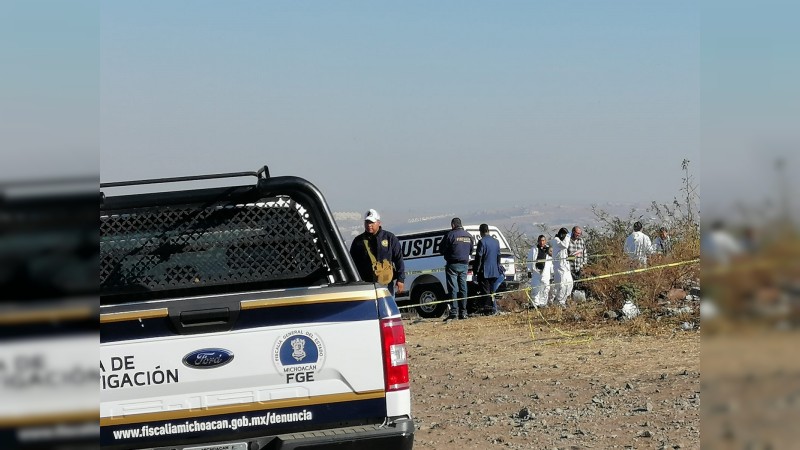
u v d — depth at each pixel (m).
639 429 8.41
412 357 15.59
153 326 5.19
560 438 8.30
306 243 5.95
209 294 5.89
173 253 5.87
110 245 5.82
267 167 5.82
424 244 25.55
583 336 15.70
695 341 13.78
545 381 11.77
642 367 12.07
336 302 5.34
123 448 5.18
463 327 19.69
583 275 19.30
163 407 5.20
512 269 25.28
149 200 5.81
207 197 5.87
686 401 9.55
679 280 17.03
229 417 5.24
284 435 5.25
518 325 18.62
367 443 5.22
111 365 5.16
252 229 5.93
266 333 5.27
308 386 5.29
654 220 19.47
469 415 9.88
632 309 16.89
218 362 5.23
